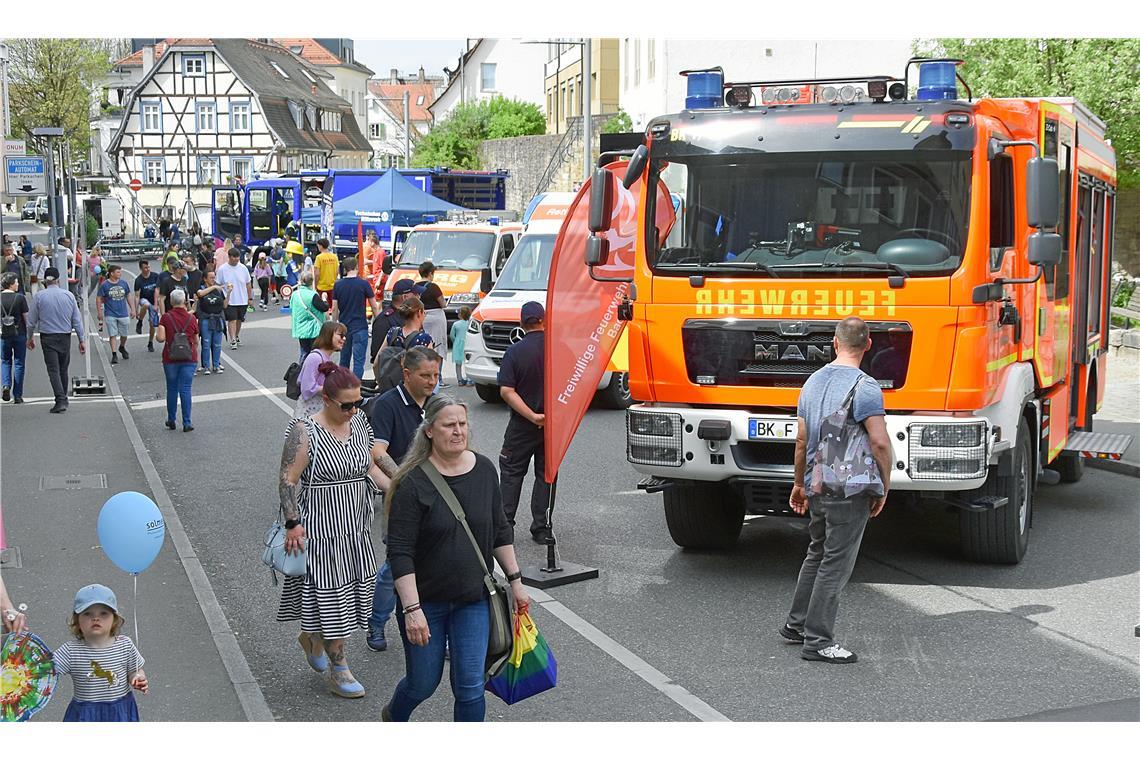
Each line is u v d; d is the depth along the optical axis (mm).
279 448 14969
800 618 7730
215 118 77312
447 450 5605
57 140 39719
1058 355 10906
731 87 9328
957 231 8594
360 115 117375
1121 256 28156
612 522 11172
